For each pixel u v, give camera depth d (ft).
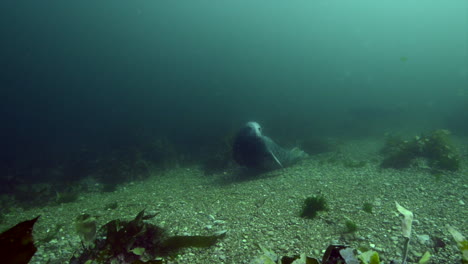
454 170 24.98
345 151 39.81
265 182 25.36
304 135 57.72
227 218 16.25
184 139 57.41
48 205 25.75
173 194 24.76
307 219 15.43
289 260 7.18
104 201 24.77
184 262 10.76
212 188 25.54
